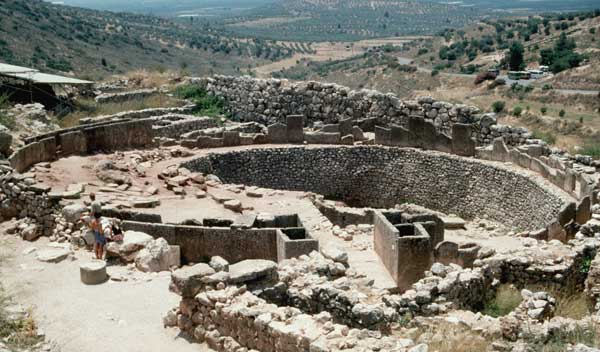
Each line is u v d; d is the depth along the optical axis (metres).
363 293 13.88
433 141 30.78
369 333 11.09
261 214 20.67
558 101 96.94
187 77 46.41
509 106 95.25
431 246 16.80
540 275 16.58
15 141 26.38
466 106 31.28
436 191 30.09
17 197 21.12
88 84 41.44
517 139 29.75
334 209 24.20
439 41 188.25
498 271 16.73
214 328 12.77
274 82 37.69
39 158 25.84
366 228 21.84
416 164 30.66
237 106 39.78
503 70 132.38
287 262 15.95
